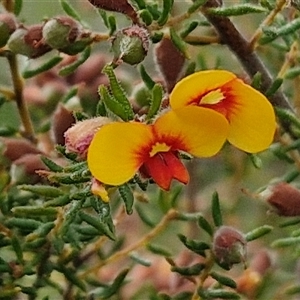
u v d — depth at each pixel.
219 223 0.15
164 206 0.16
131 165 0.12
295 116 0.15
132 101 0.15
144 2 0.14
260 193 0.15
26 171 0.15
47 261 0.15
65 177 0.13
